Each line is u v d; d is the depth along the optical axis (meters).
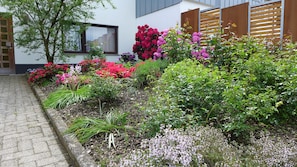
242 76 2.18
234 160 1.18
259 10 4.68
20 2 5.04
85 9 6.31
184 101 1.96
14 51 6.50
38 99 3.78
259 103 1.65
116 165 1.35
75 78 3.68
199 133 1.36
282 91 2.09
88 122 2.16
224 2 7.13
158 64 3.84
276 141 1.53
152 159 1.18
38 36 5.92
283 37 4.20
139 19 8.27
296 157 1.21
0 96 4.02
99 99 2.78
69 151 1.80
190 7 6.66
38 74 4.77
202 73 2.14
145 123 1.80
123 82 3.56
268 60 2.23
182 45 3.95
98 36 7.85
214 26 5.54
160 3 7.18
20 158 1.82
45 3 5.42
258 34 4.71
